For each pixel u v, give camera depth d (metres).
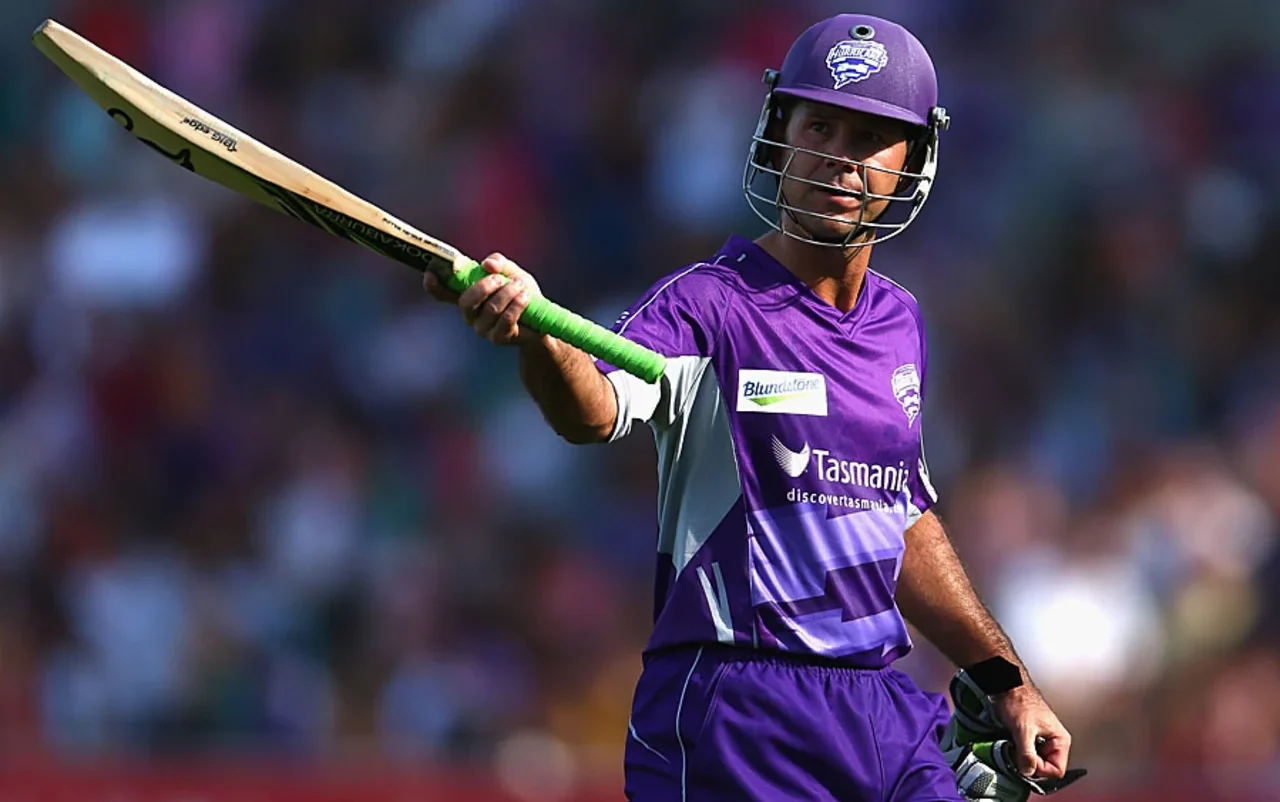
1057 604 31.22
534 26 41.75
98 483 34.44
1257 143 42.41
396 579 32.66
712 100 39.91
